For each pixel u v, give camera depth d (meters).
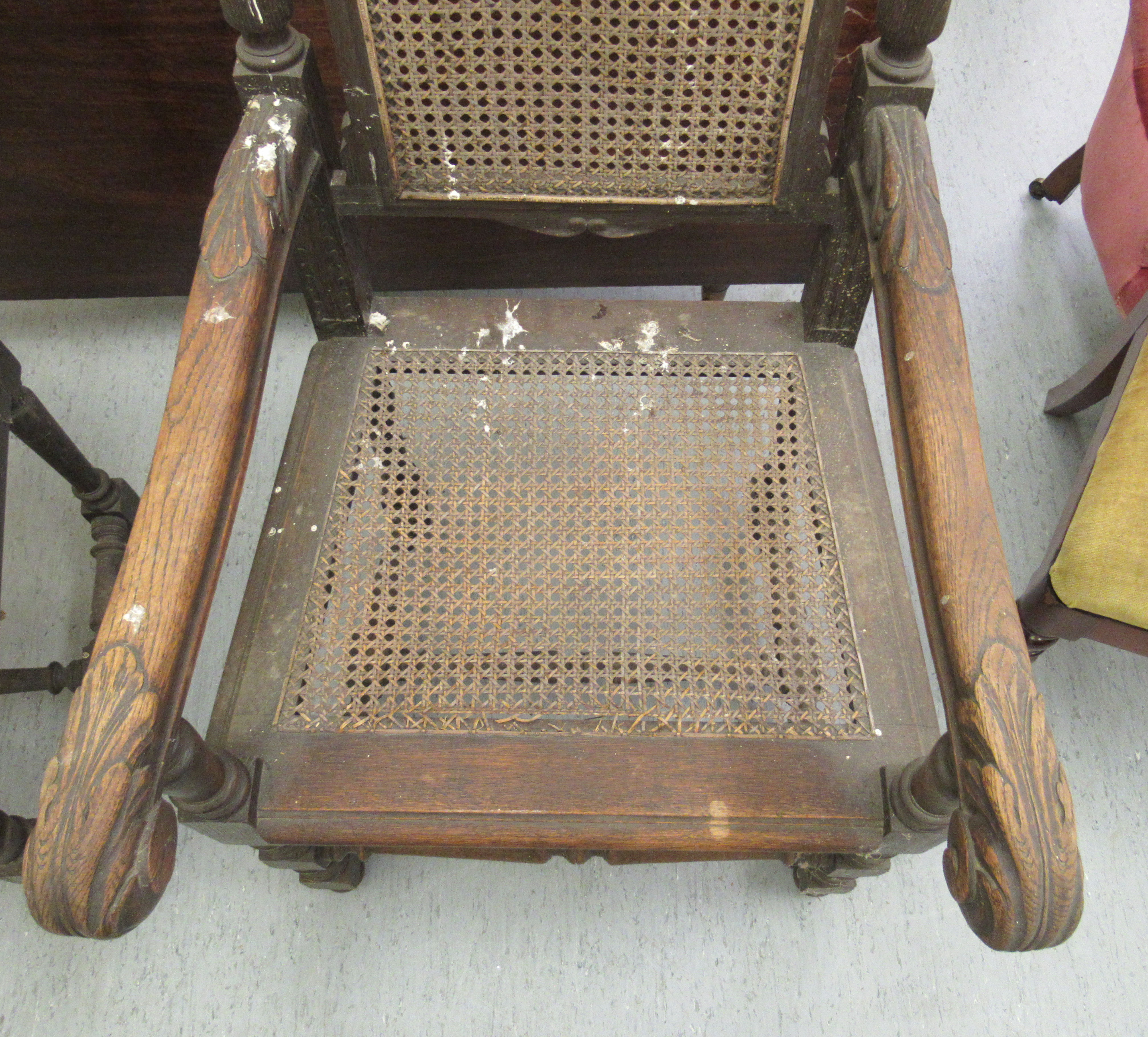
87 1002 1.08
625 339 0.89
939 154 1.63
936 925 1.13
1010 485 1.36
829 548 0.79
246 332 0.63
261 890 1.15
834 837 0.68
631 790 0.69
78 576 1.32
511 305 0.91
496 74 0.74
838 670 0.75
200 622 0.56
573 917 1.14
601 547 0.80
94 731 0.50
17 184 1.15
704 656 0.76
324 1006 1.09
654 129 0.78
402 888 1.16
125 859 0.49
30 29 0.95
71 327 1.48
